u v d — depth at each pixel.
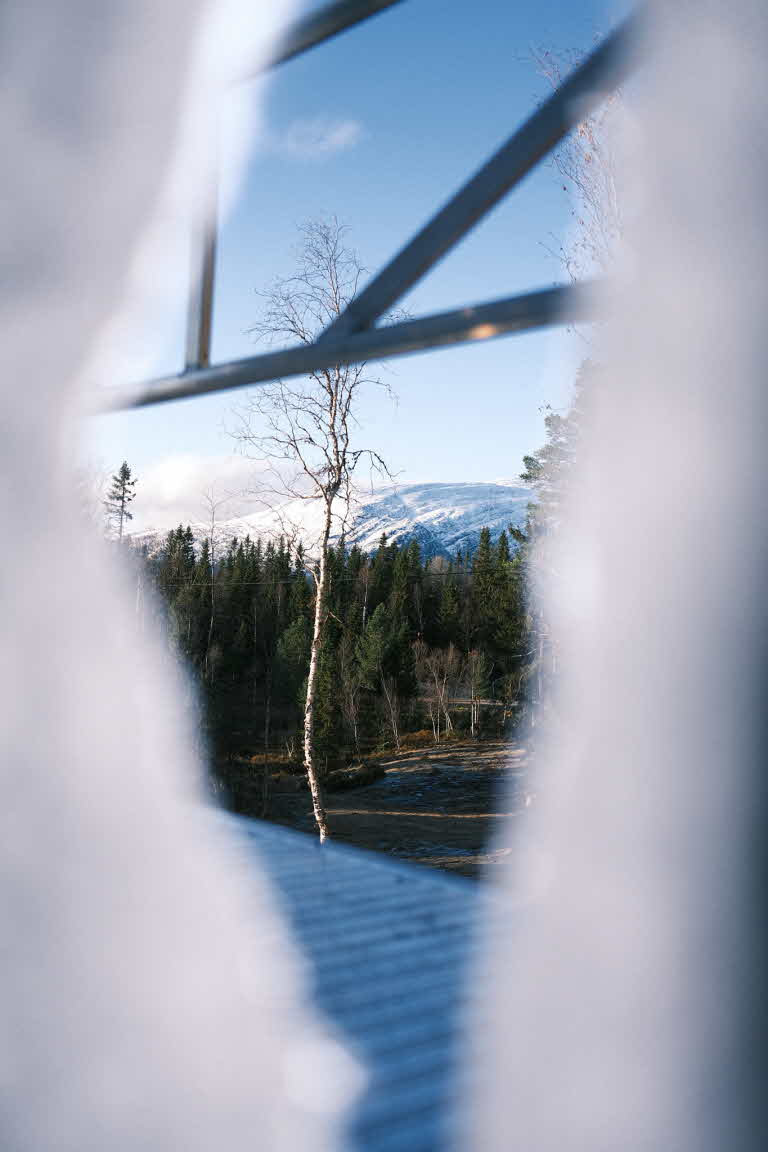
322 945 2.42
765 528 0.82
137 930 1.96
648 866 0.87
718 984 0.84
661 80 0.89
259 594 30.94
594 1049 0.91
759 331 0.84
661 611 0.85
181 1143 1.50
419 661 37.44
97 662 2.20
